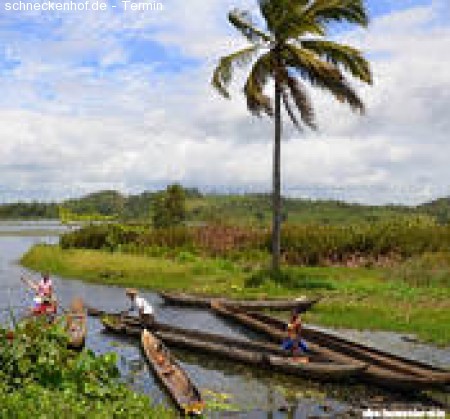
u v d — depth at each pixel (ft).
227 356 48.21
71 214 182.70
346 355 48.26
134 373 44.70
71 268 107.14
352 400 38.73
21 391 28.32
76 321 54.13
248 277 88.63
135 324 58.80
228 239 114.62
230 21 79.77
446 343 53.52
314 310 67.72
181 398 37.55
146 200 465.47
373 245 102.53
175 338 52.54
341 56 77.92
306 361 44.57
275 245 83.61
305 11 78.54
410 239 101.86
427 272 82.28
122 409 29.60
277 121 82.94
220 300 73.05
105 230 134.82
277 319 60.70
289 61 81.15
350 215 353.72
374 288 76.64
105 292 85.15
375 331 58.80
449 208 342.64
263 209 430.61
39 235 270.46
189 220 351.46
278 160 83.20
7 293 82.43
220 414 36.24
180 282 90.38
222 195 544.21
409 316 63.26
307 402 38.40
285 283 81.05
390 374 39.96
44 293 58.49
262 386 41.83
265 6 78.23
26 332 33.14
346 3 75.56
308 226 115.14
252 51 80.07
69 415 26.27
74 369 32.24
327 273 89.81
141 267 100.37
